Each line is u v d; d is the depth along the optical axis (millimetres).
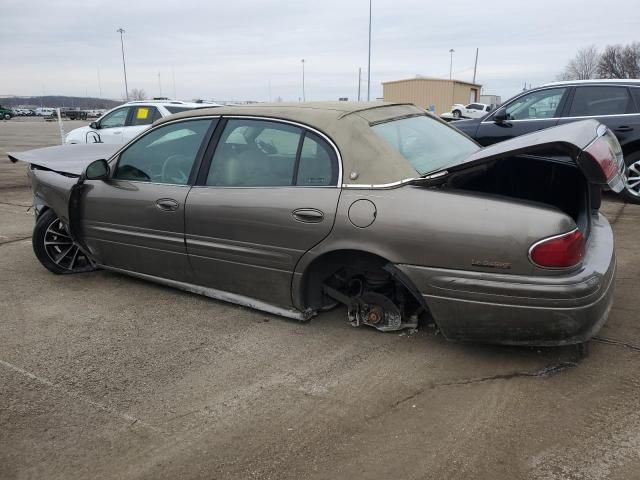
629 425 2580
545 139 2885
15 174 12367
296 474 2346
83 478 2363
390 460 2410
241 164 3676
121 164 4332
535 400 2809
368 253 3217
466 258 2895
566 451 2424
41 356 3439
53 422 2754
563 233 2771
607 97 7191
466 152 3855
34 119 60219
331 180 3283
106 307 4195
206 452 2504
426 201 3012
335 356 3330
